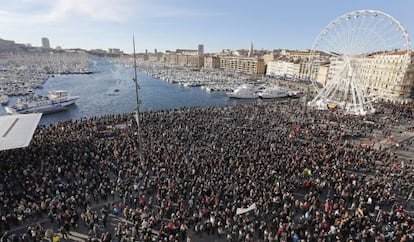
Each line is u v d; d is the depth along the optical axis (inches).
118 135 1801.2
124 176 1205.7
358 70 2970.0
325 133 2015.3
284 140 1759.4
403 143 1953.7
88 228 877.2
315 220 901.2
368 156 1528.1
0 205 932.6
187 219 898.1
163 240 775.1
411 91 4151.1
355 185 1163.3
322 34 2999.5
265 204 962.7
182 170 1209.4
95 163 1289.4
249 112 2802.7
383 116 2824.8
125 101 3838.6
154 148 1496.1
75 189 1048.8
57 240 789.2
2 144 1258.6
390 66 4234.7
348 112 2898.6
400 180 1253.1
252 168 1247.5
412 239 848.9
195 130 1940.2
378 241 821.9
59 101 3129.9
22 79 5147.6
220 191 1055.6
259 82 5944.9
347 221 877.2
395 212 982.4
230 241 839.1
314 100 3405.5
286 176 1224.8
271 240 818.8
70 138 1643.7
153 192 1112.2
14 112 2714.1
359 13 2664.9
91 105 3494.1
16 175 1100.5
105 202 1034.1
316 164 1355.8
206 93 4643.2
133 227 824.9
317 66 6127.0
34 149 1400.1
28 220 899.4
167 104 3757.4
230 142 1674.5
